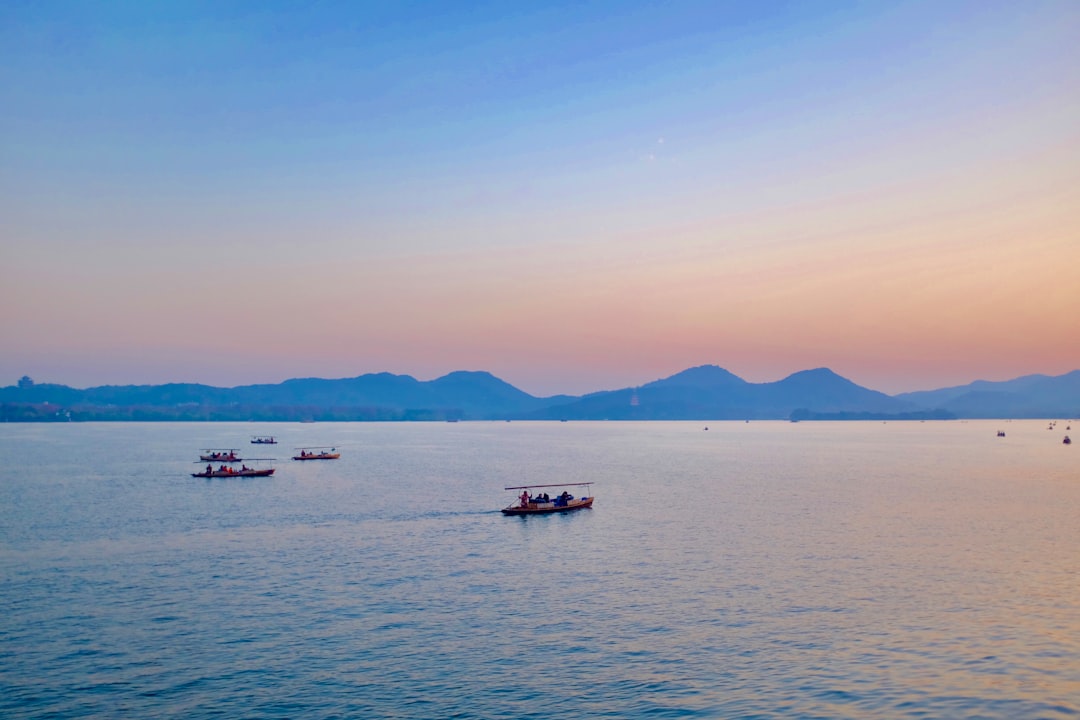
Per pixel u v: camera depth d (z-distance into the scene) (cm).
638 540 7481
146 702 3603
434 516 9200
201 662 4084
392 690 3728
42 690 3731
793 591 5412
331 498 11094
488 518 9044
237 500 10819
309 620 4788
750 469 16825
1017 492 11694
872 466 17738
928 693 3644
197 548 7100
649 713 3466
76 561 6512
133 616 4872
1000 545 7081
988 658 4072
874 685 3741
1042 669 3919
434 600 5247
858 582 5650
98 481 13562
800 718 3406
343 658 4141
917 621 4703
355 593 5438
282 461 19475
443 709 3522
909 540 7362
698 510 9650
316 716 3462
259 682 3822
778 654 4159
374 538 7662
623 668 3984
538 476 14988
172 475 14838
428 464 18600
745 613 4894
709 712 3469
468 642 4378
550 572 6081
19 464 17688
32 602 5188
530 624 4703
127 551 6950
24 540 7506
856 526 8256
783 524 8425
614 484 13262
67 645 4334
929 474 15250
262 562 6475
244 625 4688
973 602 5103
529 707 3534
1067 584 5572
